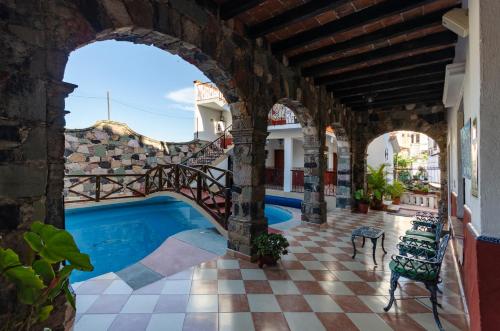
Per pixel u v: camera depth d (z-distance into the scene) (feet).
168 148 29.40
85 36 5.73
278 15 9.70
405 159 48.19
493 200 4.33
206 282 8.99
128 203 24.56
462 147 7.96
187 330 6.39
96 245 16.44
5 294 4.53
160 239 17.88
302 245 13.24
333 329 6.52
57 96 5.29
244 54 10.46
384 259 11.35
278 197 29.40
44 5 5.09
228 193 15.40
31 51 4.91
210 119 38.55
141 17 6.81
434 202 25.77
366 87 17.13
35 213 4.98
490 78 4.33
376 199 24.35
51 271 3.76
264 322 6.77
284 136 29.55
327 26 10.14
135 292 8.26
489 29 4.33
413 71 13.96
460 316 7.13
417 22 9.41
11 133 4.70
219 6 9.27
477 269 4.40
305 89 14.74
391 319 6.97
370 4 8.83
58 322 5.18
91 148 23.50
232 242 11.60
